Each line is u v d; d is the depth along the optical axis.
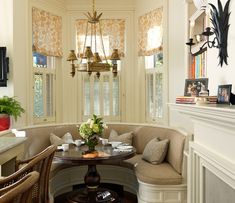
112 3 5.11
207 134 2.23
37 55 4.66
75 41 5.12
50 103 4.92
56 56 4.93
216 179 2.10
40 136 4.22
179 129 3.73
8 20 4.04
